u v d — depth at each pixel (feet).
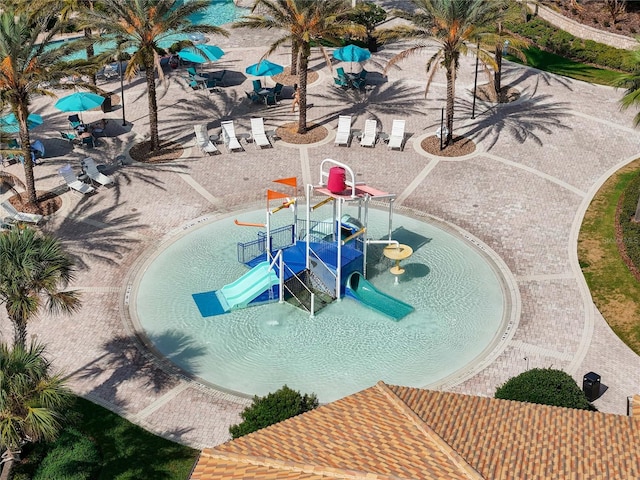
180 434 89.86
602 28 200.34
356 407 71.26
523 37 205.46
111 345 103.86
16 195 134.72
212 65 189.57
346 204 135.44
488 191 138.31
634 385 97.35
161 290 114.21
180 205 134.10
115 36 141.28
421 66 189.67
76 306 93.76
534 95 173.99
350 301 112.16
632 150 151.64
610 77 183.21
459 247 124.06
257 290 110.73
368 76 183.83
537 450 65.67
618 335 105.91
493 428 68.69
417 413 70.03
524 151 150.82
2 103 122.93
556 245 124.47
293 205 116.78
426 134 157.28
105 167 145.18
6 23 118.42
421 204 134.92
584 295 113.50
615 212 132.26
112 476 83.76
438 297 113.09
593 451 66.03
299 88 153.38
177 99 172.55
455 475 61.52
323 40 202.80
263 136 153.99
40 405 74.18
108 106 165.89
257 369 100.07
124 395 95.55
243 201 135.64
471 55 194.29
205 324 107.76
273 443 66.80
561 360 101.50
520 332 106.42
